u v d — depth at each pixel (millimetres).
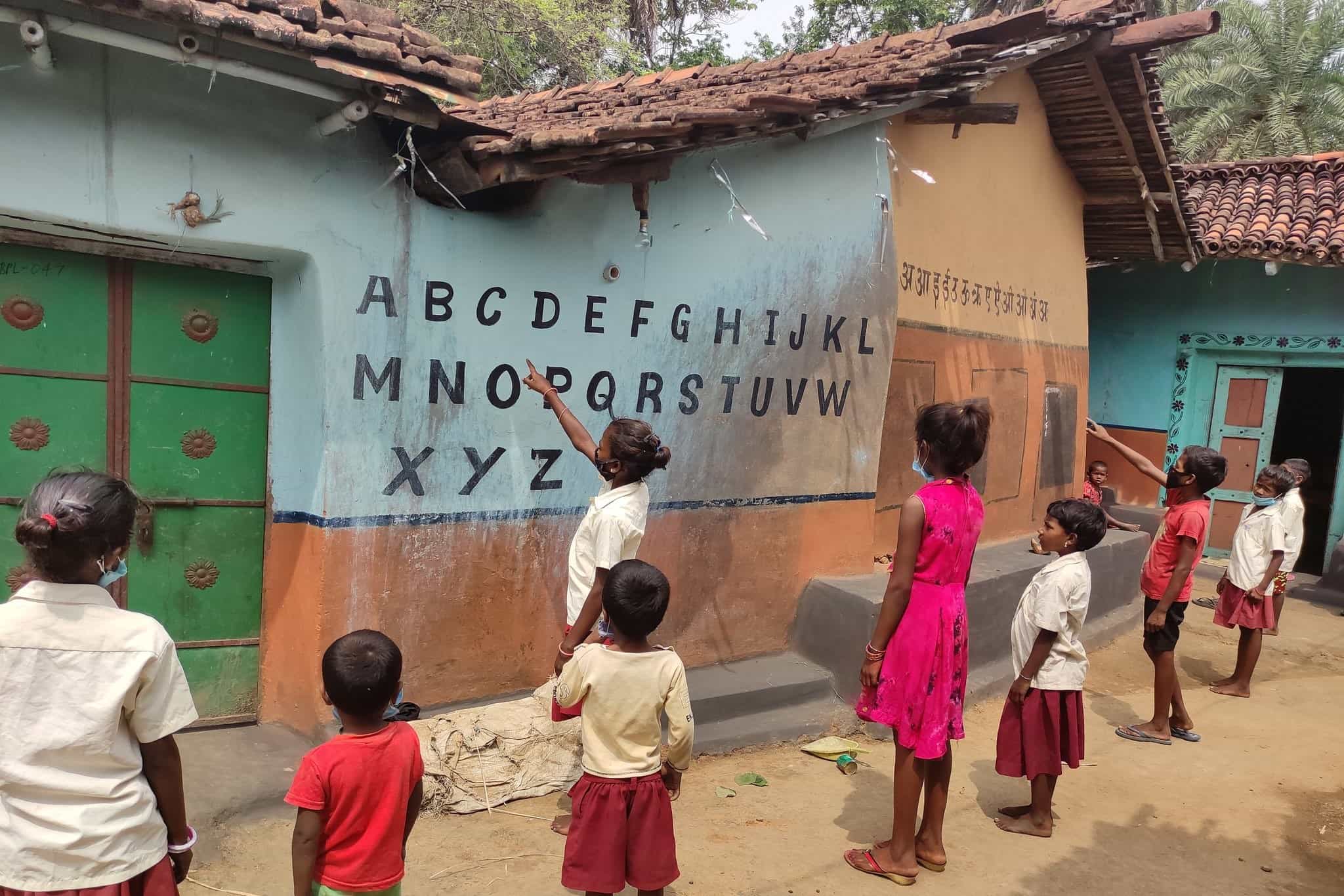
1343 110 17984
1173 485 5324
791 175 5215
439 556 4090
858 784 4492
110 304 3625
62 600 1797
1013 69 5914
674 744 2758
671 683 2764
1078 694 4055
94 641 1796
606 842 2740
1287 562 6539
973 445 3451
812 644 5504
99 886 1803
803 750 4855
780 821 4016
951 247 6793
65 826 1765
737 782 4391
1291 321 10195
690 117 3674
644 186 4328
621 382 4621
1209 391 10914
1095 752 5219
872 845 3846
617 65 14562
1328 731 5688
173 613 3895
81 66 3090
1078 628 3996
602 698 2744
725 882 3469
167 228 3326
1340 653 7594
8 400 3479
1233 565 6441
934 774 3621
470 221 4023
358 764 2201
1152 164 7949
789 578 5551
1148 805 4504
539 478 4387
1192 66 19719
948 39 6145
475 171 3727
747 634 5391
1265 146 18594
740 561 5285
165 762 1915
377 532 3893
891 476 6445
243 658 4078
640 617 2719
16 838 1748
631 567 2768
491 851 3492
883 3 17062
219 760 3717
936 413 3500
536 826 3703
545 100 6965
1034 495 8320
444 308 3984
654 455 3457
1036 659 3932
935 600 3447
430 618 4098
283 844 3400
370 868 2238
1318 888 3752
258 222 3488
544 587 4477
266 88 3451
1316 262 8750
